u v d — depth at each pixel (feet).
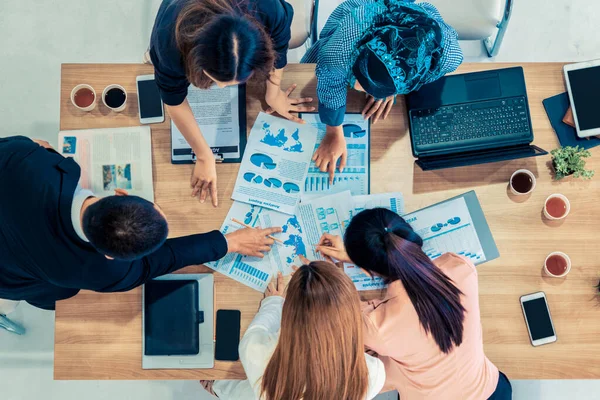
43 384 8.02
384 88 4.25
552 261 5.55
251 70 3.84
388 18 4.27
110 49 8.71
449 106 5.47
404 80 4.17
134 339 5.39
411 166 5.70
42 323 8.06
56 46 8.71
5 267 4.88
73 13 8.75
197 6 3.72
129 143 5.65
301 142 5.74
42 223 4.42
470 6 6.56
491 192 5.65
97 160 5.63
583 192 5.63
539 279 5.52
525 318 5.41
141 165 5.63
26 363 8.04
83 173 5.60
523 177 5.64
